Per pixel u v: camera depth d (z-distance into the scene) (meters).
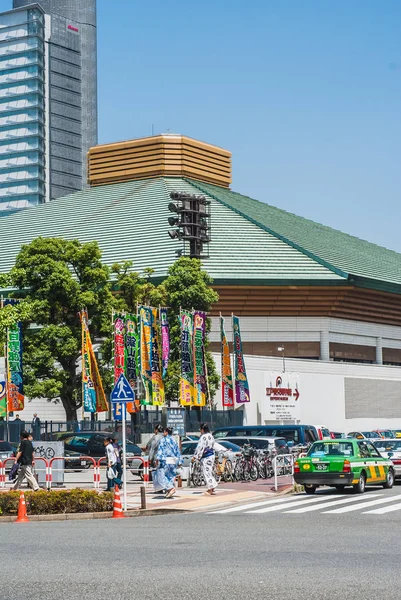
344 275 103.50
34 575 17.36
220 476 45.38
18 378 60.38
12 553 20.72
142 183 135.00
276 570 17.70
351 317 108.50
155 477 37.41
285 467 50.97
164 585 16.12
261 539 23.03
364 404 101.19
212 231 110.12
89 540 23.28
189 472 43.50
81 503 31.72
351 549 20.83
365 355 111.50
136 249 107.44
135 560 19.31
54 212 132.00
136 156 138.50
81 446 56.31
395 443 47.28
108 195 133.38
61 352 65.62
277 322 103.56
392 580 16.45
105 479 49.53
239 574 17.27
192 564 18.64
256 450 47.81
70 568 18.19
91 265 68.62
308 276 102.88
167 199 121.38
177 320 74.50
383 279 111.25
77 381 68.25
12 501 31.28
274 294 102.00
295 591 15.47
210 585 16.08
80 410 80.75
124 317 63.62
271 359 90.88
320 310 104.62
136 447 56.25
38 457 43.84
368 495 37.88
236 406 83.50
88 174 143.25
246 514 30.88
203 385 70.12
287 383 87.19
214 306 100.88
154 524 28.03
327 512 30.64
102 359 68.56
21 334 61.06
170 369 73.31
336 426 96.06
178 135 137.50
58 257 67.06
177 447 37.56
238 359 78.25
